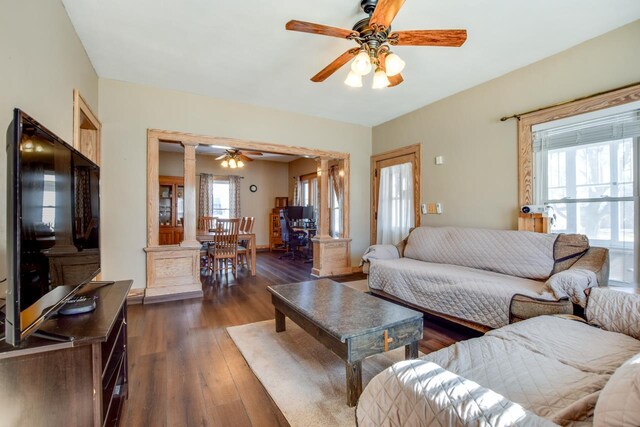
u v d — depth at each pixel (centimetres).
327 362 213
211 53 290
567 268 251
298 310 204
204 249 560
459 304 262
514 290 229
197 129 391
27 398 101
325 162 496
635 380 70
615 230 253
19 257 90
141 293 359
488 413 72
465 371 122
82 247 153
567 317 181
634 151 242
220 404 168
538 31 252
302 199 831
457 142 382
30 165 98
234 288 418
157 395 175
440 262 351
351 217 518
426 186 425
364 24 214
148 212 363
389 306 207
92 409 107
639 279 241
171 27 248
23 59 157
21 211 91
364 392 101
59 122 211
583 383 110
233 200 800
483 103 351
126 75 338
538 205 301
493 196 341
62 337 104
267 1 217
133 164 357
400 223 470
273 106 436
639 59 238
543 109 295
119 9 225
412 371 94
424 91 379
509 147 326
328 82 354
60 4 212
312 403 168
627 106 243
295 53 289
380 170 514
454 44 213
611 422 69
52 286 116
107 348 135
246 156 650
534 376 117
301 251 745
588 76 266
